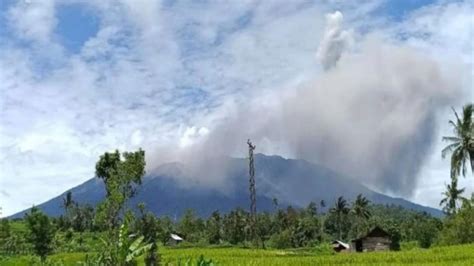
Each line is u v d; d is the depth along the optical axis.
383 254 44.94
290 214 145.25
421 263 38.00
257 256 49.62
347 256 44.88
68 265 41.50
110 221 45.06
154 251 31.34
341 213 148.25
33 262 44.56
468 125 74.19
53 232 63.91
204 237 122.25
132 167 47.56
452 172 75.31
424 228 96.50
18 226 105.94
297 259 42.94
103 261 30.98
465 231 69.56
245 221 128.12
